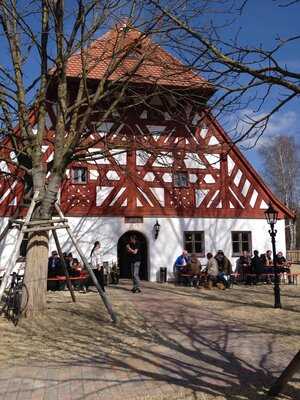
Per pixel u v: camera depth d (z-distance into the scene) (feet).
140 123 66.64
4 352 26.94
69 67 62.54
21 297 36.88
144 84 43.52
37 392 20.48
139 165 67.41
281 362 25.21
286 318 38.34
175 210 68.13
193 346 28.66
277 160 150.71
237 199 70.49
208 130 68.39
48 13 38.91
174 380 21.95
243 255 69.21
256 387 20.95
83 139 41.55
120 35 43.50
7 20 39.42
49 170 41.55
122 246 71.31
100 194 65.82
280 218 71.77
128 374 22.90
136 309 41.52
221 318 38.11
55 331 32.32
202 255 68.54
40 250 37.76
